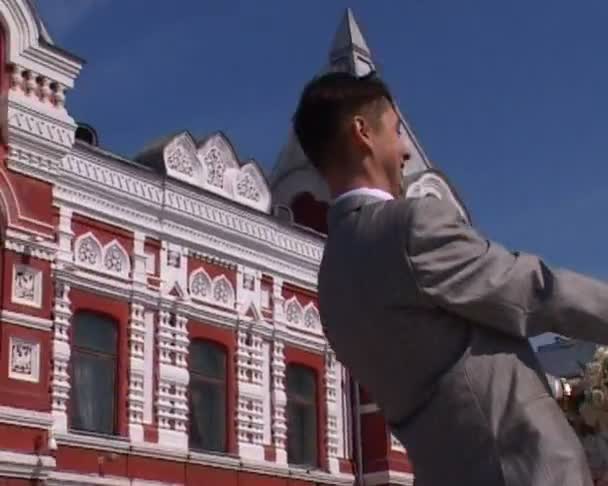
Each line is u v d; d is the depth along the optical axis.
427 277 2.58
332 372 25.03
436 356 2.61
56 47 19.38
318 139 2.94
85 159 19.94
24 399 17.95
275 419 23.19
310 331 24.59
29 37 19.06
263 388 23.12
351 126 2.88
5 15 18.89
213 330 22.22
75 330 19.44
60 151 19.22
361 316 2.71
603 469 3.51
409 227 2.62
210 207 22.31
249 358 22.91
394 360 2.67
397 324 2.63
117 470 19.44
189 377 21.39
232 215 22.83
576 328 2.60
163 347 20.95
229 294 22.67
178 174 21.98
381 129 2.91
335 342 2.86
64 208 19.55
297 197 28.16
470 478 2.54
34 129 18.84
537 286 2.59
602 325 2.60
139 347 20.47
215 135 23.08
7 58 18.84
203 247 22.19
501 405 2.54
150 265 21.08
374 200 2.79
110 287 20.11
